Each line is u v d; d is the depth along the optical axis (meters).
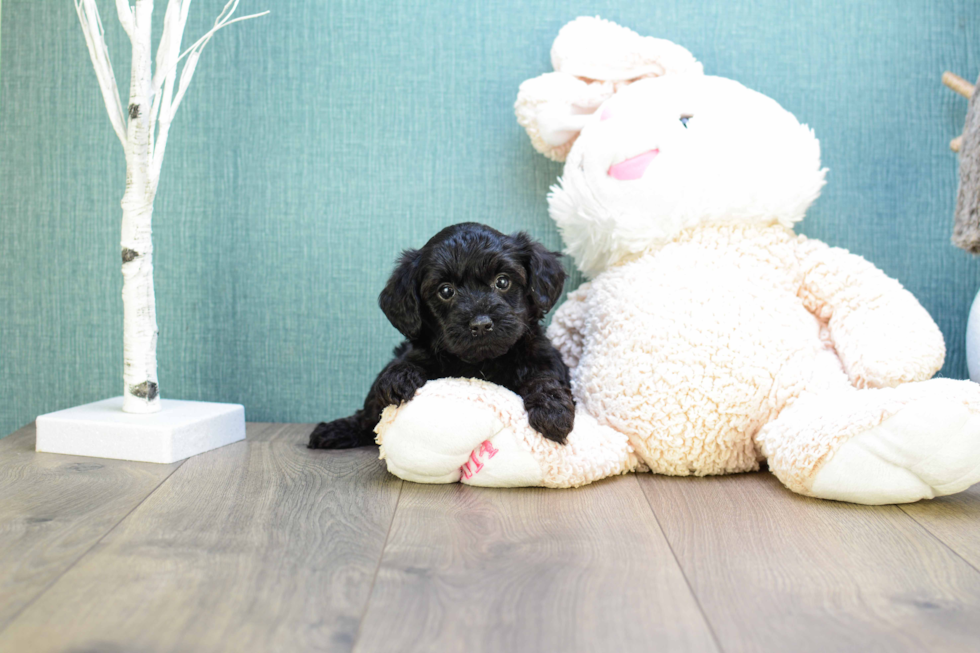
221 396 1.97
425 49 1.91
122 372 1.99
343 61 1.92
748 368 1.44
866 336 1.48
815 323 1.58
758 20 1.87
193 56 1.66
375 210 1.93
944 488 1.23
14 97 1.97
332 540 1.10
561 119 1.72
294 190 1.93
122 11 1.57
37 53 1.96
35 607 0.86
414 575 0.96
